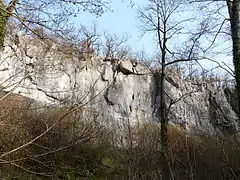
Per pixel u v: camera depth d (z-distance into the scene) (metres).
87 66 23.50
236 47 9.90
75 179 12.03
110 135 15.68
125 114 21.11
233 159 10.29
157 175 9.87
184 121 22.16
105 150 14.45
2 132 7.50
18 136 7.79
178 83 26.20
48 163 8.38
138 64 26.72
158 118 24.88
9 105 8.08
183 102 25.48
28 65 7.16
